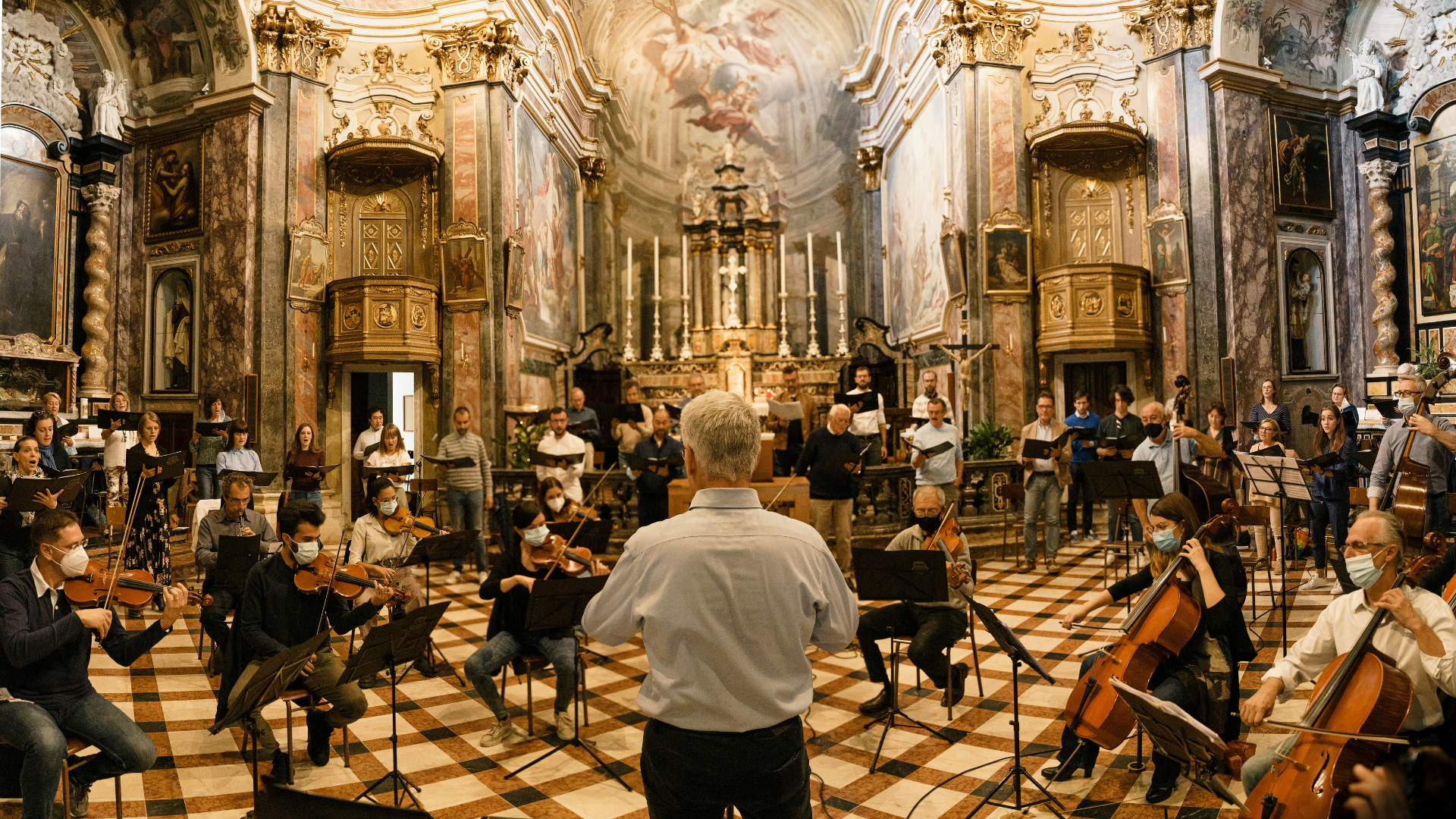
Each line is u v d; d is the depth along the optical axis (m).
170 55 12.54
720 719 2.06
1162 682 3.66
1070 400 12.97
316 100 12.62
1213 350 11.91
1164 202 12.34
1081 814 3.52
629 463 7.78
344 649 6.27
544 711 5.02
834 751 4.29
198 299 12.27
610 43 18.23
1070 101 12.71
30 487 5.87
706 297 19.78
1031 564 8.81
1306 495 5.85
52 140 11.96
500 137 12.67
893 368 16.38
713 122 20.08
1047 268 12.32
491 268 12.52
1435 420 6.26
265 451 11.88
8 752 3.20
